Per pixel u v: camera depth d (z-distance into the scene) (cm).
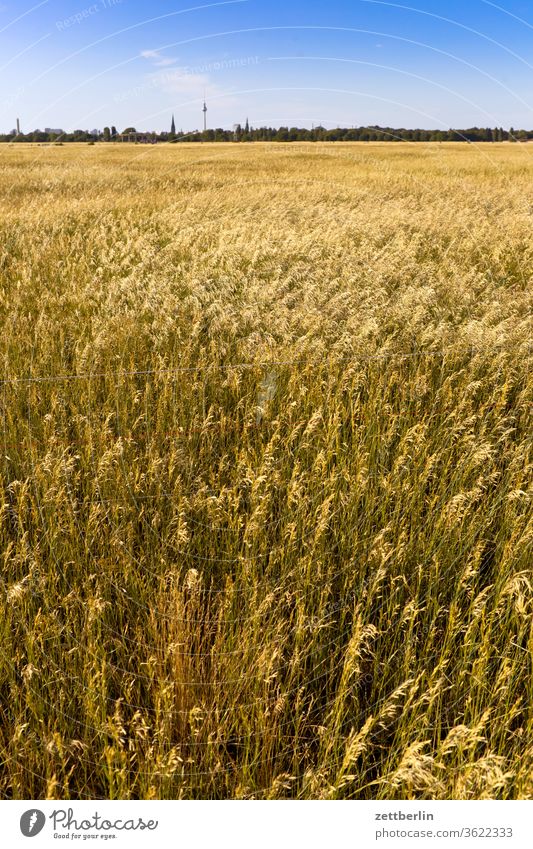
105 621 286
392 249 841
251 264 780
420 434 389
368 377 497
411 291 657
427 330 547
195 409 441
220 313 601
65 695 251
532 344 516
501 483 382
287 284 668
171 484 370
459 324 610
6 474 379
